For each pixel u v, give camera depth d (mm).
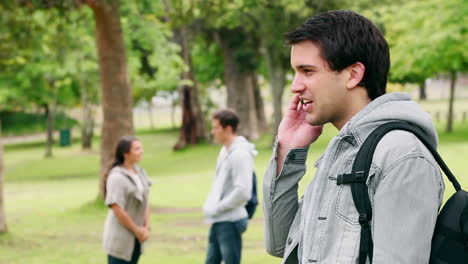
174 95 64062
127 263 5461
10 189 22828
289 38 1804
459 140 27172
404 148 1572
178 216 13109
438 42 23719
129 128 13977
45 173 30125
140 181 5605
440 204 1635
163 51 17469
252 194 5219
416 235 1494
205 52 41062
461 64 26016
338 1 25375
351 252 1605
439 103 61375
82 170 30562
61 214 14078
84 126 42562
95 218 13297
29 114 63625
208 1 15805
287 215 2043
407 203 1519
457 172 14570
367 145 1645
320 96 1754
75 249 9594
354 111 1765
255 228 10656
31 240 10430
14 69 21469
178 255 8703
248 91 35375
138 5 17438
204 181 19781
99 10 13344
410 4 25016
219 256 5242
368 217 1602
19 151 46875
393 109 1678
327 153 1765
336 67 1726
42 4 13070
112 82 13781
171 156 32875
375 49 1739
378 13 27656
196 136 34844
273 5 24375
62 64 19688
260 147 31484
